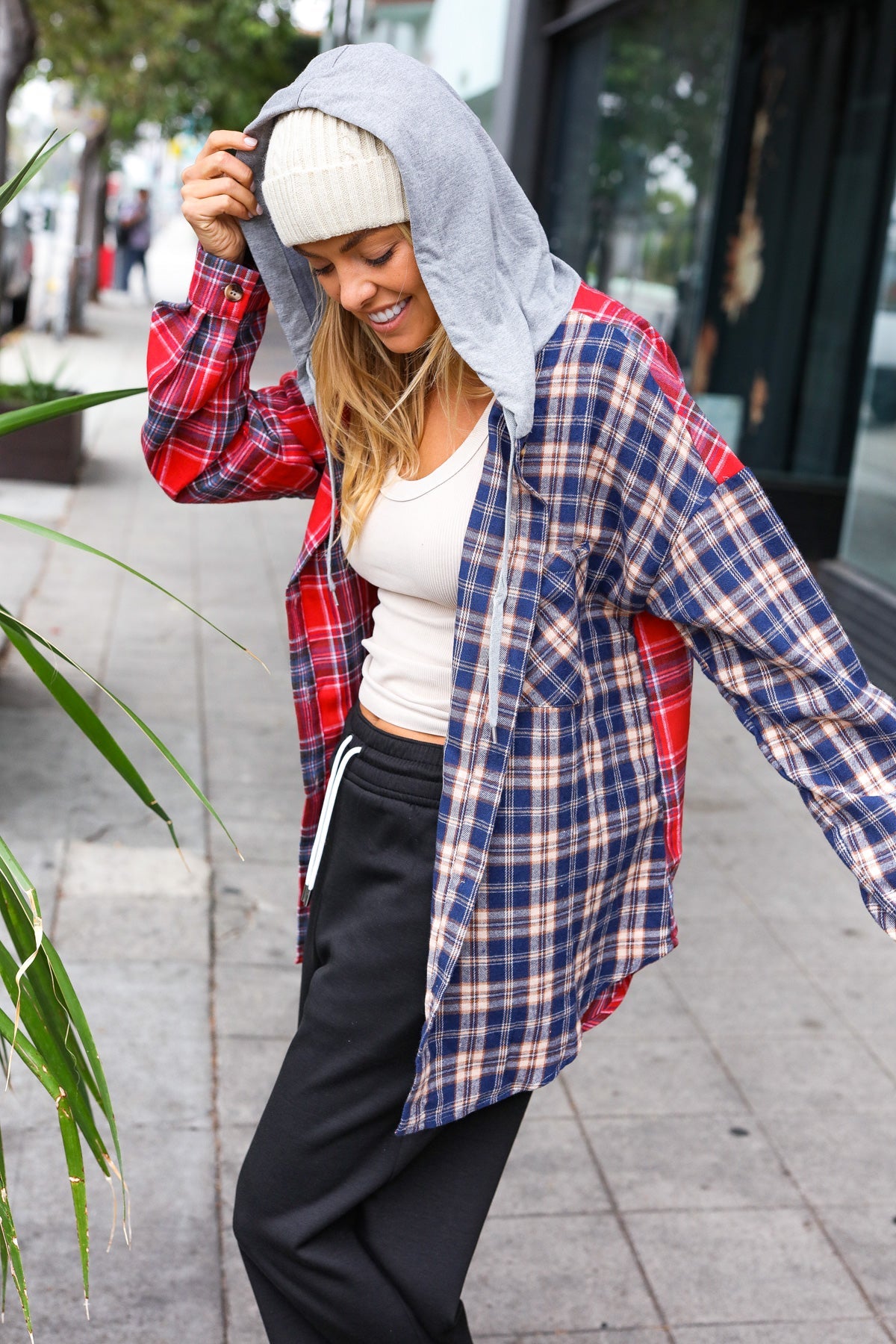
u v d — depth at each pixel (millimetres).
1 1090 2773
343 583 1769
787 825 4617
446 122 1418
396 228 1455
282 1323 1703
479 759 1563
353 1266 1647
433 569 1568
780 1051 3240
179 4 16828
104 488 9117
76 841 3908
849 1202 2695
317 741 1829
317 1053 1641
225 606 6621
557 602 1550
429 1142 1688
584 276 10125
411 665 1627
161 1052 2959
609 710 1632
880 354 6855
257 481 1806
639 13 9234
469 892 1566
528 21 10297
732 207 8266
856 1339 2326
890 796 1534
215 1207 2504
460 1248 1680
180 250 37312
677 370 1566
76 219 19594
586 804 1614
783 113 8227
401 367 1591
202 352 1707
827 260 8500
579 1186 2684
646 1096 3012
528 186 10719
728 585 1524
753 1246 2545
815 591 1547
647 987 3490
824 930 3891
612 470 1509
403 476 1578
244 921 3590
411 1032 1609
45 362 14242
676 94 8703
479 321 1447
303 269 1651
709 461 1517
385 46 1453
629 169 9375
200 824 4125
